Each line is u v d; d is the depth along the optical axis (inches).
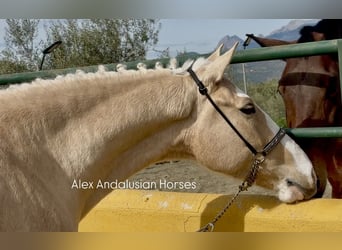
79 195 71.2
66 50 309.7
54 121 68.7
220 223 80.4
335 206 72.8
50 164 66.7
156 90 77.2
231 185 204.4
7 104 66.8
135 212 88.7
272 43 113.4
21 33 334.3
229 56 76.9
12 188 60.4
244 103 76.9
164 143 78.9
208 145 78.5
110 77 75.9
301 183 78.4
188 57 99.8
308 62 104.7
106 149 72.7
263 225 76.1
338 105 106.0
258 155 78.7
